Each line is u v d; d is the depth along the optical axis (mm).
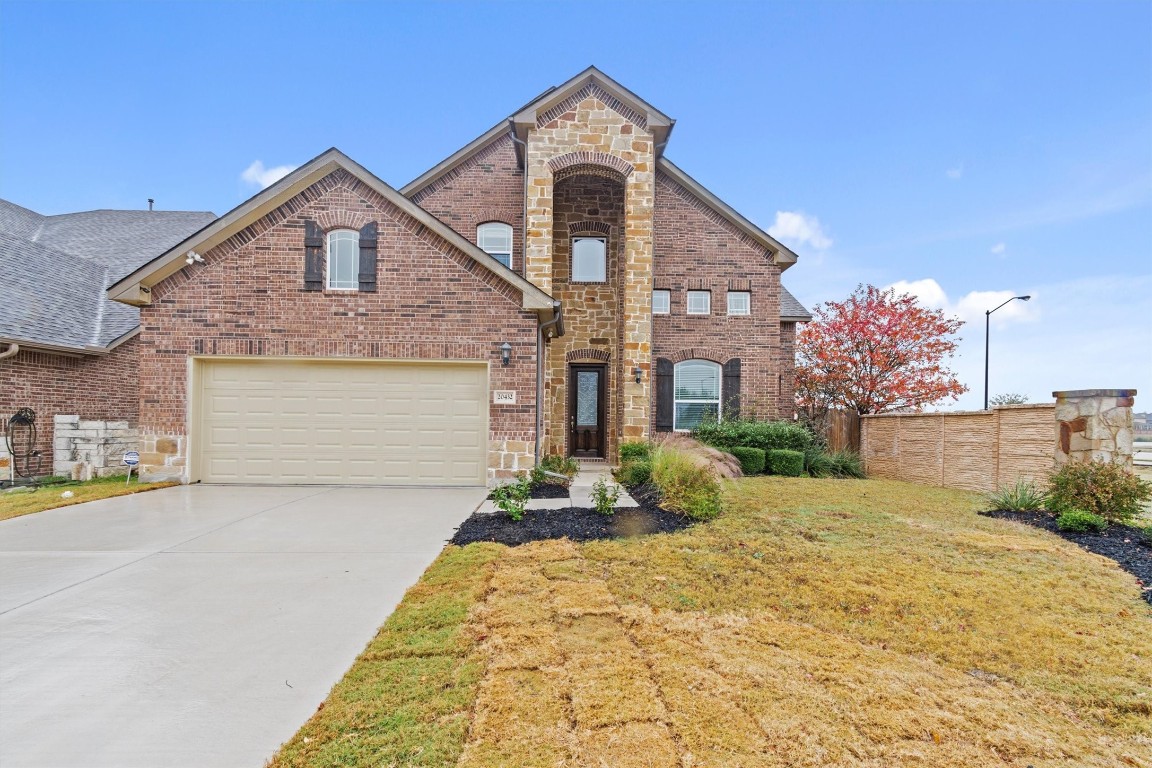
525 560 5340
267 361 9898
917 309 16156
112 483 10047
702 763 2441
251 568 5148
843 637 3797
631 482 9594
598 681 3098
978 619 4086
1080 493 7027
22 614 4051
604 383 14516
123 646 3557
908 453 12375
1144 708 2979
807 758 2488
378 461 9945
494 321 9969
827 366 16188
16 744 2574
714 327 14617
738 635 3740
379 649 3480
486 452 9930
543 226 12758
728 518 7215
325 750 2504
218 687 3074
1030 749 2596
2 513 7418
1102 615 4184
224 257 9805
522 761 2434
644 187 12938
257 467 9891
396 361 9922
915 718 2816
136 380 13570
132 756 2500
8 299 11406
